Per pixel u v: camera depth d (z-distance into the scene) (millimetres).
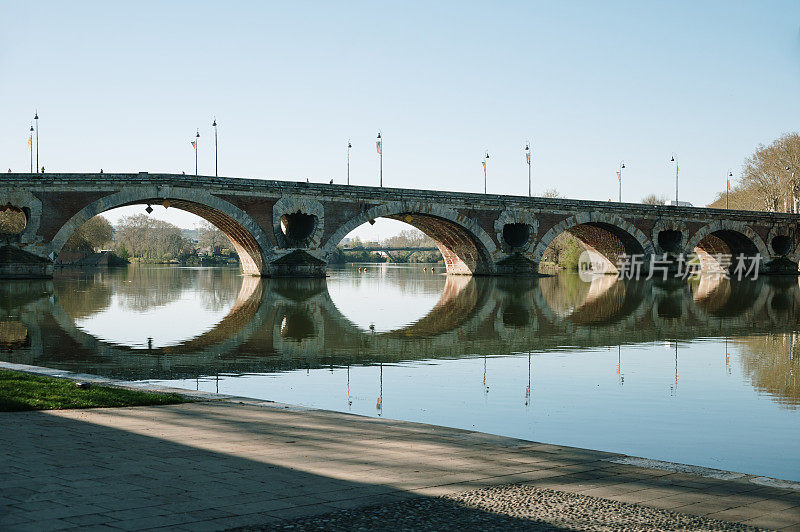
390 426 17547
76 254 182750
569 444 19156
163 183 86688
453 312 57812
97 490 11273
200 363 32000
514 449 15375
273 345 38219
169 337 40969
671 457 17969
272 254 95750
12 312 53656
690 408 23766
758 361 33812
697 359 34375
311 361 32969
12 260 81750
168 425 16625
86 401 18984
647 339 41875
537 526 10164
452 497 11484
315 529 9781
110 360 32438
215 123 98938
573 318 53719
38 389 20344
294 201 95812
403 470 13164
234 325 47312
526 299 71875
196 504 10711
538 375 29812
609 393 26188
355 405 23734
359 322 49938
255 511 10469
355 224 99875
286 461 13562
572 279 113375
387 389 26562
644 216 122875
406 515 10477
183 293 77625
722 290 87625
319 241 97812
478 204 108562
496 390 26578
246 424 17094
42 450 13820
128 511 10273
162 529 9586
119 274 133500
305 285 88938
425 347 37938
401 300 69938
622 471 13617
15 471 12234
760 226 136625
